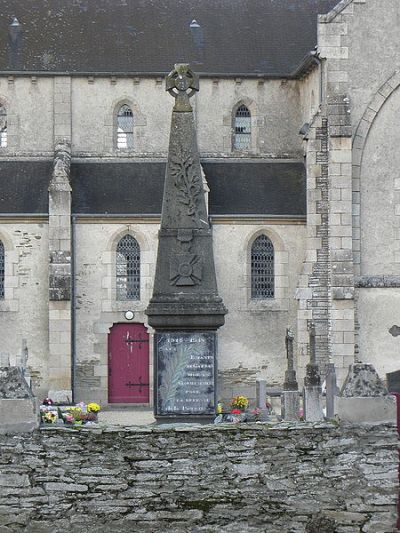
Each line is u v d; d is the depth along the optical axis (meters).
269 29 52.56
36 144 49.91
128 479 19.84
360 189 44.09
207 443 19.97
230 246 47.47
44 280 46.94
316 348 45.38
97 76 49.94
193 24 52.38
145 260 47.16
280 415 37.88
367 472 20.00
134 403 47.00
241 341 47.16
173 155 26.73
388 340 43.69
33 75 49.75
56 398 45.78
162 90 50.25
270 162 50.00
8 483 19.75
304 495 19.94
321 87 45.25
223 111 50.31
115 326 47.12
